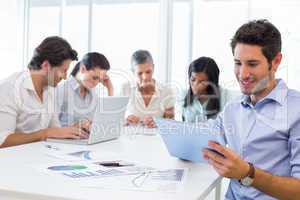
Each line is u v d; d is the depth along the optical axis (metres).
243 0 3.81
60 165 1.14
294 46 3.47
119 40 4.27
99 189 0.88
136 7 4.20
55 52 1.88
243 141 1.22
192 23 4.04
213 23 3.95
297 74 3.44
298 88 3.42
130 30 4.23
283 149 1.15
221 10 3.91
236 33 1.13
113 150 1.47
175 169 1.13
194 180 1.01
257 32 1.07
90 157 1.29
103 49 4.31
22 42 4.59
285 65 3.38
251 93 1.18
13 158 1.24
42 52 1.90
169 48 4.12
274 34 1.08
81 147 1.53
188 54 4.06
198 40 4.02
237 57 1.11
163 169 1.12
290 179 1.01
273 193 1.00
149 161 1.25
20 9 4.60
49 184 0.92
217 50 3.92
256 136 1.18
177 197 0.84
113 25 4.27
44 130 1.77
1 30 4.48
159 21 4.16
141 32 4.21
